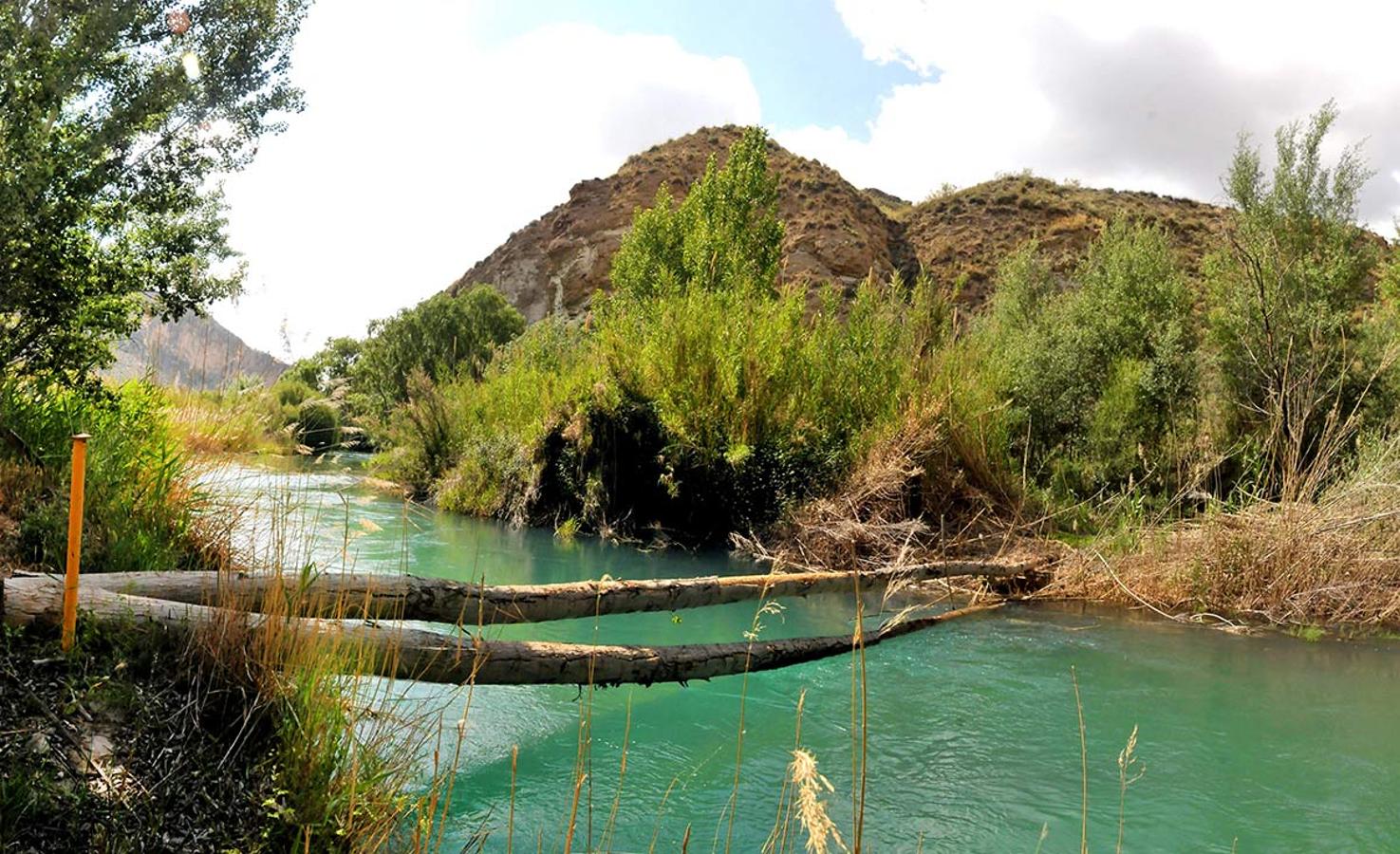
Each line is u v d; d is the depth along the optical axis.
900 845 4.05
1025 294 24.67
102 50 5.74
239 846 3.19
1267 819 4.41
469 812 4.17
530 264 58.88
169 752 3.51
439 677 4.67
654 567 10.62
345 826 3.38
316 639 4.05
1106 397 14.87
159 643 4.01
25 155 5.40
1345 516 9.21
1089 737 5.45
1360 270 15.09
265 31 6.36
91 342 6.47
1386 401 13.35
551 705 5.76
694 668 5.74
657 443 13.36
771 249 25.86
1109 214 46.62
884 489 11.23
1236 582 9.18
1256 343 14.11
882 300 14.52
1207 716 5.86
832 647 6.89
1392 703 6.18
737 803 4.41
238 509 6.27
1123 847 4.09
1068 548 10.72
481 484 15.64
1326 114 15.13
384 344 38.16
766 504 12.38
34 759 3.21
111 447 6.10
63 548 4.88
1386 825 4.36
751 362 13.12
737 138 64.06
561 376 16.31
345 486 15.11
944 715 5.80
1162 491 13.45
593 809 4.27
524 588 5.73
